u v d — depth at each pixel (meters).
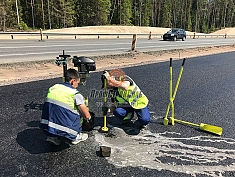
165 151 2.96
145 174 2.46
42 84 6.00
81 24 59.38
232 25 93.19
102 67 8.82
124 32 37.56
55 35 22.62
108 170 2.51
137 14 67.94
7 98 4.76
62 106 2.64
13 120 3.72
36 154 2.79
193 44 21.45
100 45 16.52
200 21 86.69
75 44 16.53
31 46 14.10
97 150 2.93
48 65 8.86
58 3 52.69
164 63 10.30
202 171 2.55
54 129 2.65
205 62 11.20
